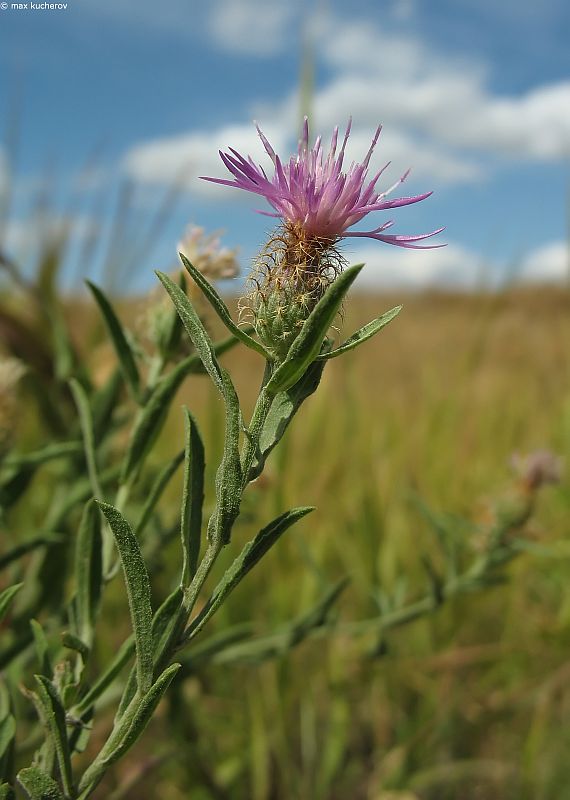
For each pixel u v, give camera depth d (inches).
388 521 15.0
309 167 4.2
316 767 12.4
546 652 12.7
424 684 12.7
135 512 8.1
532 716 13.1
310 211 4.1
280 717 11.3
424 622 13.3
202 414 17.4
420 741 11.9
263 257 4.2
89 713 4.4
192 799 10.2
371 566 13.2
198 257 5.9
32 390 9.5
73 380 5.8
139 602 3.6
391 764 11.6
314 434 16.1
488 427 19.6
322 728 12.8
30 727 7.4
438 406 18.8
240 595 12.7
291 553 13.0
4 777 4.5
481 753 12.7
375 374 28.0
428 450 17.6
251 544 3.7
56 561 7.5
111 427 8.4
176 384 5.5
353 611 14.0
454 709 12.2
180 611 3.7
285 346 4.0
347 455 16.3
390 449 17.6
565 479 15.9
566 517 14.3
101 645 10.4
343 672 11.5
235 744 11.3
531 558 13.8
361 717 13.2
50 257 10.8
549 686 11.8
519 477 9.4
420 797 12.1
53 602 7.6
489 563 9.3
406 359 30.1
